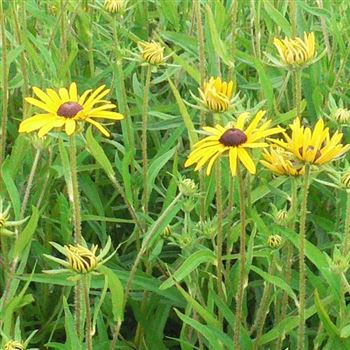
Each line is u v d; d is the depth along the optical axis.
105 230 1.00
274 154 0.71
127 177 0.92
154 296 0.93
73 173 0.74
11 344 0.72
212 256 0.83
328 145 0.69
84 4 1.21
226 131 0.70
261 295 0.95
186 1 1.23
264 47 1.21
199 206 0.93
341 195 0.94
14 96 1.14
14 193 0.84
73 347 0.74
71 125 0.71
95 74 1.17
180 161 1.09
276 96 1.15
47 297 0.97
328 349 0.79
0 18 0.94
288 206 0.98
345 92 1.12
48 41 1.11
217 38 0.95
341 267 0.76
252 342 0.82
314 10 1.09
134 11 1.25
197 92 1.12
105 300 0.90
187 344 0.85
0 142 0.96
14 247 0.83
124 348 0.92
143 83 1.08
